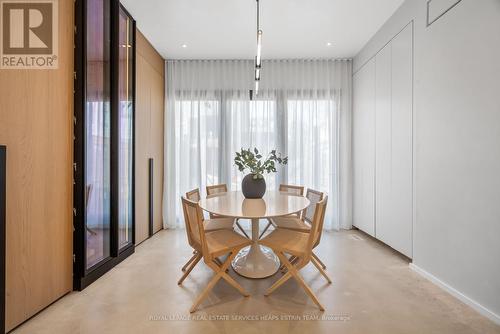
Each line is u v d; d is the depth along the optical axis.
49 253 1.93
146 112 3.54
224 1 2.74
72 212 2.16
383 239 3.26
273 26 3.23
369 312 1.88
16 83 1.69
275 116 4.23
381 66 3.28
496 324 1.75
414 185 2.63
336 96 4.21
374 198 3.48
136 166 3.24
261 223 4.22
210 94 4.22
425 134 2.46
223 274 2.01
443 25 2.22
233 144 4.22
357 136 4.02
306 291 1.97
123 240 2.96
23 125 1.73
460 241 2.05
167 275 2.49
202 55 4.06
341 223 4.24
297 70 4.22
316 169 4.20
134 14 2.99
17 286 1.69
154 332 1.66
